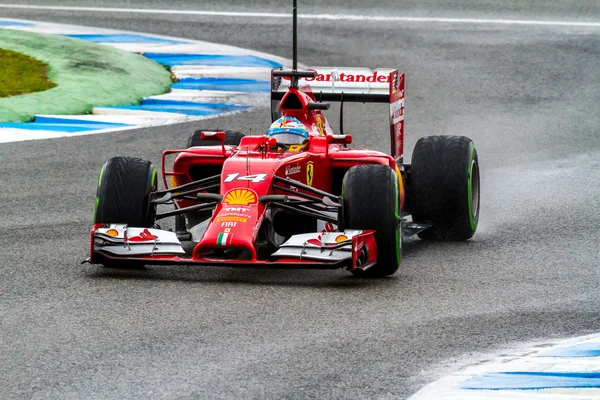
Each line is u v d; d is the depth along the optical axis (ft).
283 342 79.51
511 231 125.18
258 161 104.12
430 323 84.99
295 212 102.94
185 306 89.10
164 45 252.01
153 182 105.40
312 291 94.89
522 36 265.34
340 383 71.00
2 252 110.52
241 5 301.84
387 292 95.09
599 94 217.97
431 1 304.71
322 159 109.91
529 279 101.19
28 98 195.72
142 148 171.12
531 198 143.84
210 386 70.38
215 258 104.12
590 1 305.32
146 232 99.30
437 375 72.49
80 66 218.18
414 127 193.36
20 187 145.38
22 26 266.36
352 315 86.99
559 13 290.97
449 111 204.33
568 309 89.86
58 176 152.15
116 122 187.93
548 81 227.20
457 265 107.45
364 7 297.53
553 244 117.60
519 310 89.40
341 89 126.31
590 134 188.65
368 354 76.95
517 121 197.88
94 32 263.08
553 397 67.41
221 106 200.85
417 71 233.55
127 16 286.25
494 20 282.97
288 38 262.67
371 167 101.50
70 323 84.17
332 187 114.32
